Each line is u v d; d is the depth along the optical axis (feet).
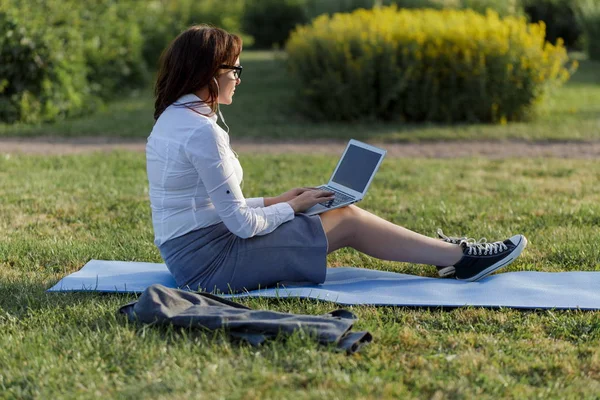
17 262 17.84
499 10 60.75
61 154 34.40
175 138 13.96
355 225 15.31
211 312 13.01
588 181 28.45
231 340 12.62
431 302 14.61
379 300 14.71
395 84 43.57
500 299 14.76
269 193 26.55
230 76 14.28
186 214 14.51
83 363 11.77
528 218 22.33
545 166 31.63
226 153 14.01
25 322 13.64
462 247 15.83
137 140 39.47
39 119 43.29
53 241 19.38
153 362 11.79
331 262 17.90
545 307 14.35
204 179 13.91
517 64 43.27
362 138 39.96
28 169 30.12
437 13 48.93
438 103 44.19
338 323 12.62
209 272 14.70
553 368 11.92
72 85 46.26
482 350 12.61
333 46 44.70
